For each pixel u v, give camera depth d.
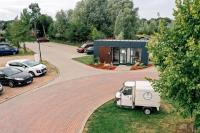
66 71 35.12
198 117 12.14
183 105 12.56
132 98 20.78
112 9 70.94
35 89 27.22
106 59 39.25
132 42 37.53
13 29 55.38
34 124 18.84
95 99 23.80
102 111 20.89
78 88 27.22
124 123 18.53
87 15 73.19
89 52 48.81
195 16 11.51
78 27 69.06
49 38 85.88
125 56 38.38
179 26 12.24
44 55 50.09
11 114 20.73
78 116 20.06
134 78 30.77
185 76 11.62
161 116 19.69
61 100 23.66
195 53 10.93
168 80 11.69
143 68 35.72
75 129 17.92
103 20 72.19
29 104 22.83
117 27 62.12
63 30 76.81
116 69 35.72
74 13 76.50
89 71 34.88
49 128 18.17
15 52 51.84
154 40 13.62
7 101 23.78
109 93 25.44
